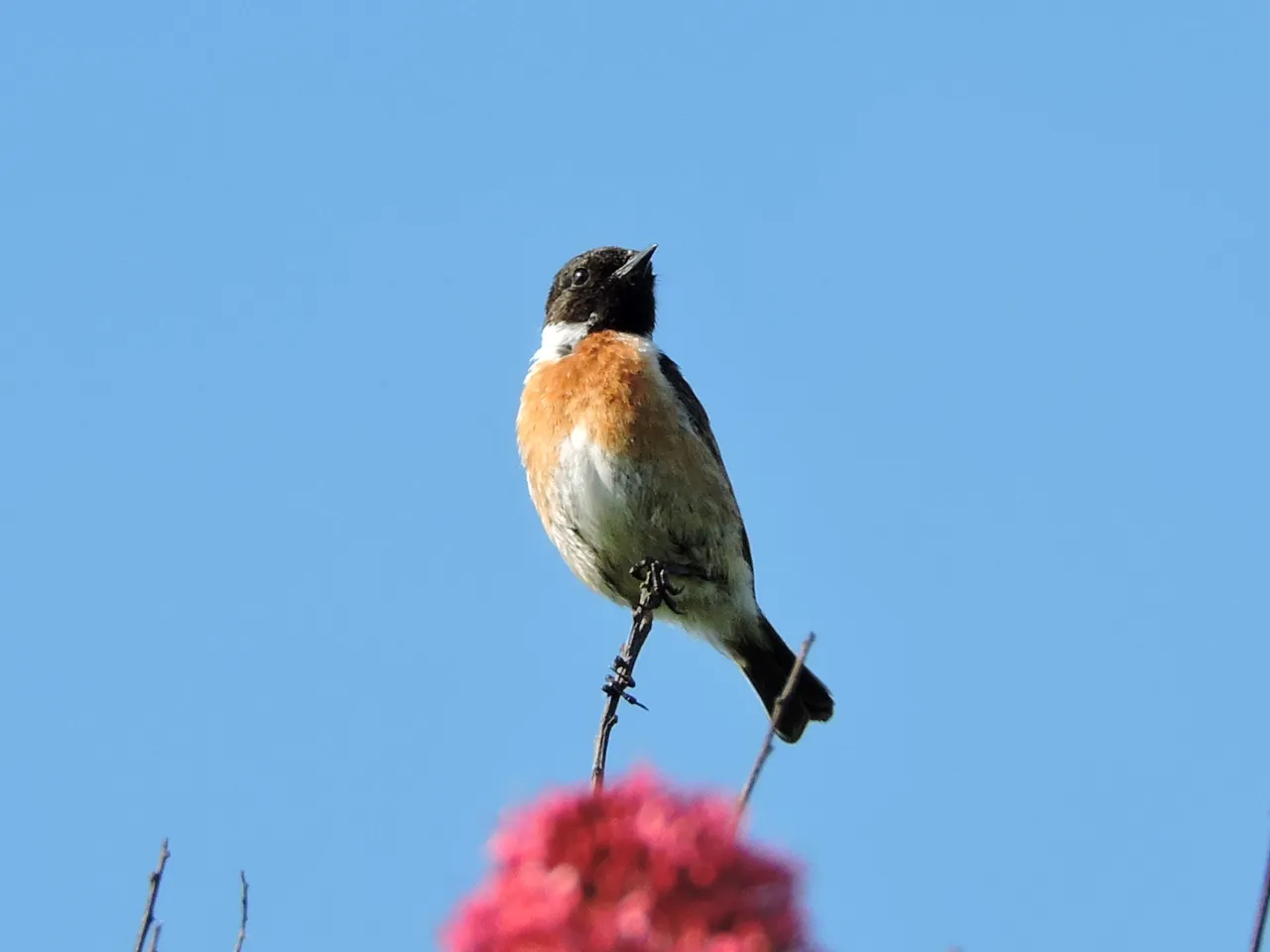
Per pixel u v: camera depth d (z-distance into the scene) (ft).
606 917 13.98
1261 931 18.13
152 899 22.67
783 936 14.14
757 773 16.67
